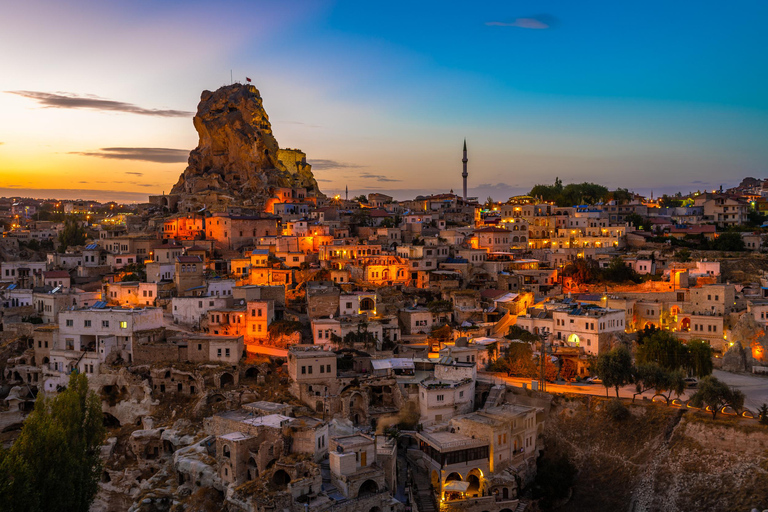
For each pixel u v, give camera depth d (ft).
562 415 466.70
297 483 345.92
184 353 488.85
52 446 325.83
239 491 349.41
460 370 475.72
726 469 393.91
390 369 478.18
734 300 594.24
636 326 609.83
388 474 389.80
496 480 411.13
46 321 565.12
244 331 528.63
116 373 481.46
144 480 411.75
